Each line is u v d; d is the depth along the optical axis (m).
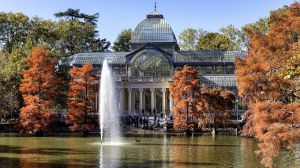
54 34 146.12
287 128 36.94
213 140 82.81
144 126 103.44
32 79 95.69
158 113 124.44
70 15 178.25
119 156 59.69
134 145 73.56
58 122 105.12
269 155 38.19
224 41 161.00
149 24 141.12
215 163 53.81
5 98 101.94
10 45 143.50
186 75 97.31
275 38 40.78
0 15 142.25
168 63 130.38
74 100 97.25
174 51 138.12
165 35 138.62
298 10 40.50
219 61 133.12
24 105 107.38
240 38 160.38
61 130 101.56
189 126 95.19
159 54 130.12
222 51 136.75
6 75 104.88
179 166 51.50
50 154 61.47
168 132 98.25
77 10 177.75
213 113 98.06
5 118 113.50
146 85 128.12
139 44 139.00
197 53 136.25
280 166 50.50
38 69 95.88
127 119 109.62
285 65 38.72
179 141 80.50
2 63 116.94
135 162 54.53
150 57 130.50
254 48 43.44
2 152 63.59
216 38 162.38
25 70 100.25
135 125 105.62
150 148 69.12
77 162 54.38
